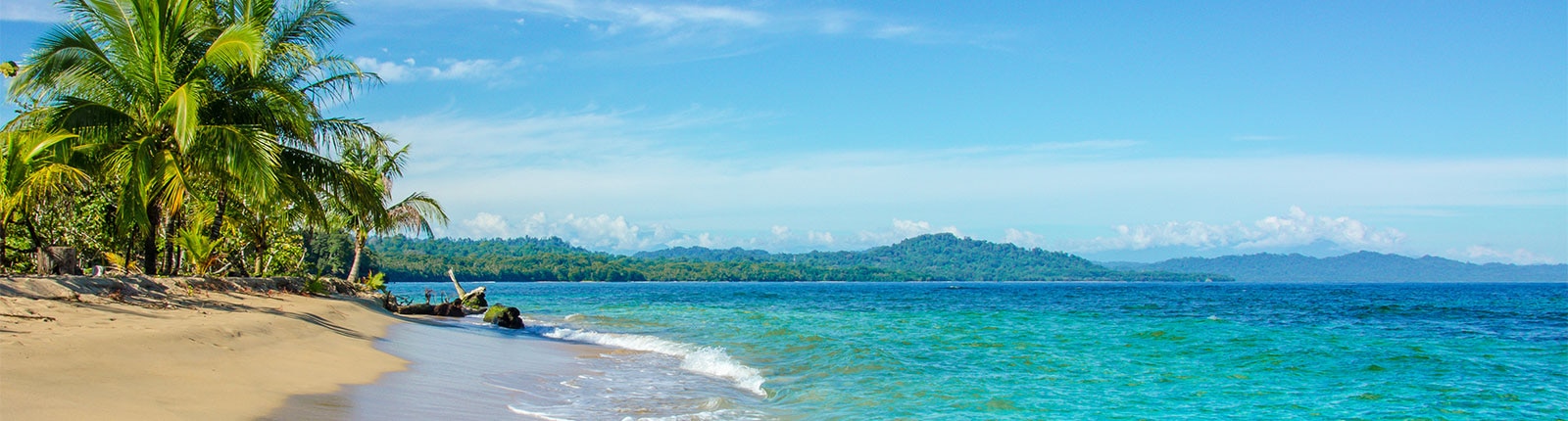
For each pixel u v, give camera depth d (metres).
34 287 13.88
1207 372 15.32
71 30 17.59
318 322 16.80
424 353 14.48
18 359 7.91
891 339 21.41
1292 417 11.22
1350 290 127.25
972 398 12.18
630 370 14.34
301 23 21.23
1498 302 62.31
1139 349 19.25
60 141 17.67
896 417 10.63
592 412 10.09
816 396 12.22
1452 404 12.26
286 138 21.53
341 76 22.05
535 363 14.66
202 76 19.62
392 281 145.00
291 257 37.47
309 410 8.15
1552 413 11.66
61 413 6.45
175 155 19.62
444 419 8.62
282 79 21.25
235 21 21.08
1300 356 17.75
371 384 10.26
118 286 16.38
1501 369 16.12
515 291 104.06
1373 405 12.15
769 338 21.39
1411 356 17.88
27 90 17.58
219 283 21.61
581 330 25.30
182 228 27.38
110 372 8.20
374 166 36.09
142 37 19.03
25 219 21.41
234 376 9.23
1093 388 13.38
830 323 28.39
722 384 13.07
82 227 25.42
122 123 18.89
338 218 34.66
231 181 20.69
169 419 6.83
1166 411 11.50
